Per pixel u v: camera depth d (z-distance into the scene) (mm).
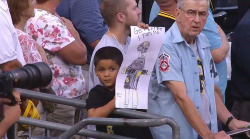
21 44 14523
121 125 11500
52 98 12492
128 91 12383
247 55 16797
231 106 18484
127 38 14250
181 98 13484
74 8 17578
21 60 13094
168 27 15586
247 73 16984
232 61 17297
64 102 12641
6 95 9961
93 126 14305
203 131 13375
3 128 10156
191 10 13594
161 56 13641
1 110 10336
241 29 16797
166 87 13758
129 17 14070
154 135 13820
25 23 15023
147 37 12234
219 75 17250
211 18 16469
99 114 12508
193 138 13922
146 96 12406
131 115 12180
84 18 17516
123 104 12352
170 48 13695
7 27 12539
